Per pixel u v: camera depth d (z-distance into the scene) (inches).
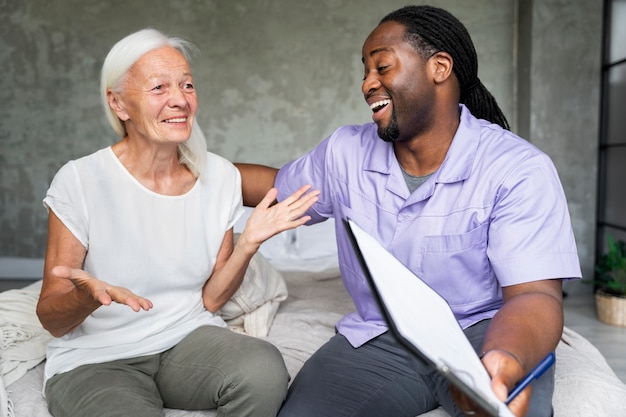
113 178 64.8
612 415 58.8
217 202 71.2
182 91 64.3
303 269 131.0
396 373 60.2
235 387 58.2
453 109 61.9
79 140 210.5
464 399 40.1
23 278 213.3
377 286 38.6
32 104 209.6
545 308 48.8
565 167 189.2
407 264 61.8
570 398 60.1
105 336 64.6
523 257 54.8
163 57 63.0
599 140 189.0
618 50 179.6
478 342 58.6
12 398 64.7
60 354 64.1
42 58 207.9
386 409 58.6
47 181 211.9
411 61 58.6
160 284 66.9
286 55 203.0
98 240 64.1
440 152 62.2
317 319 88.7
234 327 84.8
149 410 56.9
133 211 65.2
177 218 67.2
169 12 203.8
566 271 54.6
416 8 60.6
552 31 185.6
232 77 204.4
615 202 184.2
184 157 68.3
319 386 59.6
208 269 70.3
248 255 67.5
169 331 66.3
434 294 47.2
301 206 65.2
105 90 64.7
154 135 63.3
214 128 206.2
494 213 57.9
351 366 61.3
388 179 63.5
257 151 206.7
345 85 203.3
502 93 201.0
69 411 58.3
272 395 58.0
